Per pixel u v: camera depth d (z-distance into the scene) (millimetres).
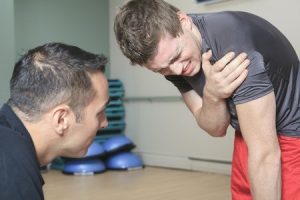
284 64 1242
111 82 4965
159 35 1163
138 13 1193
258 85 1157
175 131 4434
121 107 5039
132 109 4988
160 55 1186
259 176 1174
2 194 780
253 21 1260
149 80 4699
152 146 4734
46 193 3289
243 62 1174
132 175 4059
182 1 4254
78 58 936
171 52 1184
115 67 5184
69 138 961
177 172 4172
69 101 917
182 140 4359
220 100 1334
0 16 3721
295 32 3312
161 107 4590
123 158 4402
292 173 1286
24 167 815
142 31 1169
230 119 1441
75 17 5004
